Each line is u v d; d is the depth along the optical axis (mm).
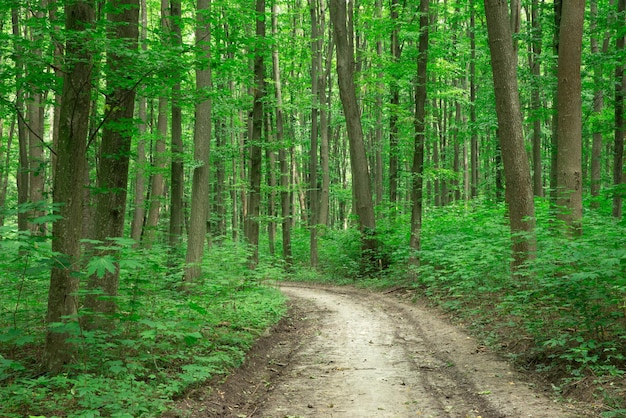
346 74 21188
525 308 8477
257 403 6109
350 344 9250
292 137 30797
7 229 4461
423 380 6793
